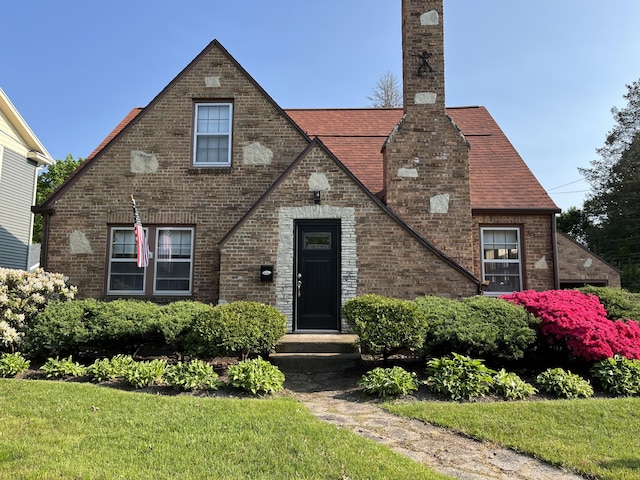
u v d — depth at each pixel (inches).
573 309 283.1
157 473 134.7
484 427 182.9
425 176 396.8
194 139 418.9
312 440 161.9
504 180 455.8
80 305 308.0
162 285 401.7
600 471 144.9
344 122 552.4
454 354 246.5
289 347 309.7
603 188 1595.7
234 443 158.1
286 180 366.0
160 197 406.0
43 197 1283.2
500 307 283.6
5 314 298.2
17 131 694.5
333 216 360.5
